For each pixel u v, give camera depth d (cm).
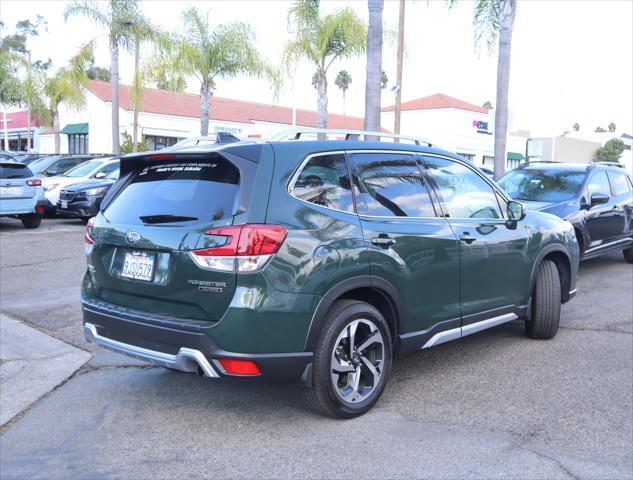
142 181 437
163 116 3794
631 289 864
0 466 369
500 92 1675
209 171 400
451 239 476
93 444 395
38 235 1347
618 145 6219
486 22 1773
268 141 405
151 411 445
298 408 444
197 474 353
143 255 403
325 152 421
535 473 347
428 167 491
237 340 364
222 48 2364
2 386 500
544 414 428
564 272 624
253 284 363
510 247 536
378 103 1399
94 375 525
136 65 2497
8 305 758
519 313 562
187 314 383
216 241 367
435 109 4891
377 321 426
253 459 369
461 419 421
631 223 1049
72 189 1523
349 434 399
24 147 5309
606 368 525
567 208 898
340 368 406
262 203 375
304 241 382
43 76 3681
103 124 4044
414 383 492
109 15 2423
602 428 405
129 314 404
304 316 381
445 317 477
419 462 360
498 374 512
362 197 431
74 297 802
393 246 432
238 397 468
